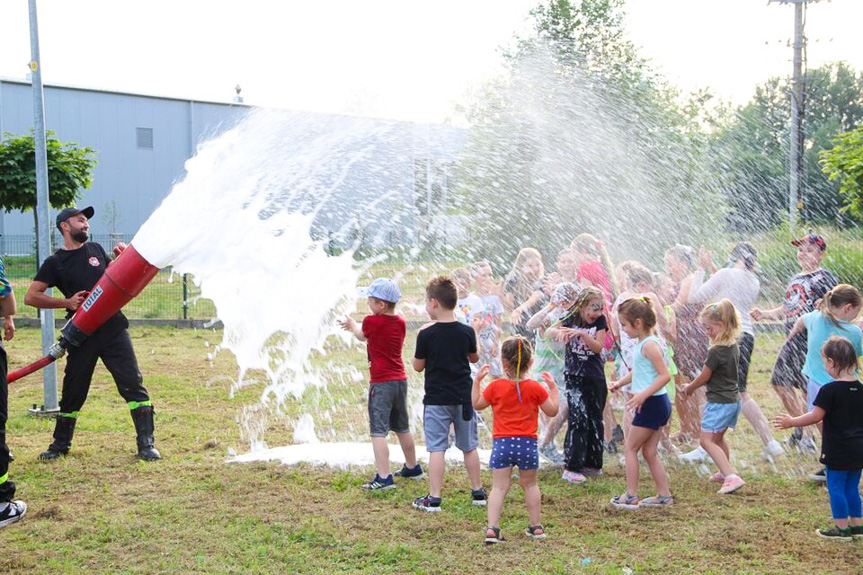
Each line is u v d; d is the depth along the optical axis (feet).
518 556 15.70
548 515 18.11
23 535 16.80
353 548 16.05
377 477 19.86
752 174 64.44
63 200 56.29
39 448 23.62
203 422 27.14
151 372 36.83
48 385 28.30
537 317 22.47
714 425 19.85
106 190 110.52
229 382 34.47
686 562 15.37
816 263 23.80
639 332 18.81
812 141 144.87
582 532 17.02
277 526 17.19
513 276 25.25
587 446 21.06
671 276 25.72
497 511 16.48
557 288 21.40
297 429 26.23
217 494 19.43
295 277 26.73
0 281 19.62
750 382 33.45
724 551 15.94
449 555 15.74
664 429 23.06
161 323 54.75
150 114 112.88
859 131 53.21
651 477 21.20
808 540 16.52
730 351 19.80
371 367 20.26
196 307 61.82
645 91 55.01
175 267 22.97
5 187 54.03
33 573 14.94
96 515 17.88
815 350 20.71
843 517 16.57
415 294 46.34
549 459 22.72
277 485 20.13
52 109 106.83
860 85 166.81
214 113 116.88
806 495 19.54
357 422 27.53
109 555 15.76
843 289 20.35
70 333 21.68
